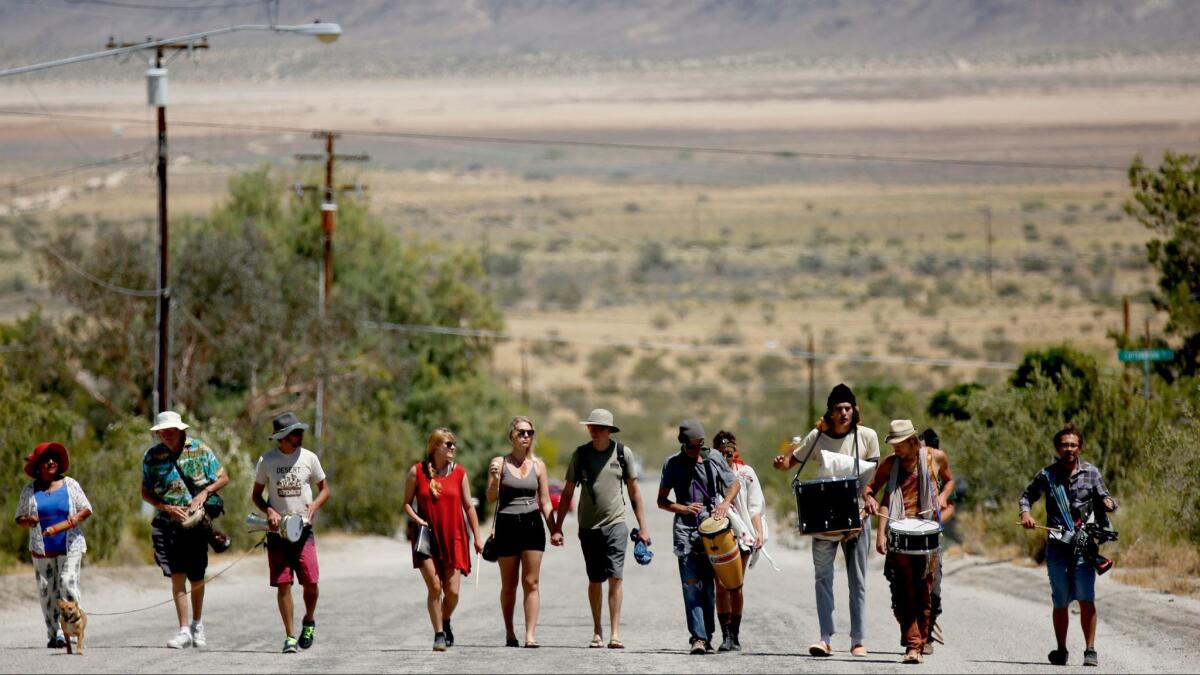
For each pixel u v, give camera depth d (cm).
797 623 7206
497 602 9025
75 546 5712
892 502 5597
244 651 5759
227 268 18762
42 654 5581
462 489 5903
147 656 5494
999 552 10906
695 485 5706
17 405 11181
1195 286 12812
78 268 18150
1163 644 6194
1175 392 11775
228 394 19175
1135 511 9731
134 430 13512
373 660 5366
